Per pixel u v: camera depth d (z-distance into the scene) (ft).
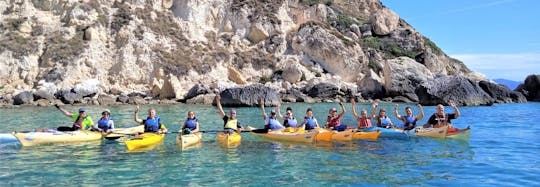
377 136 56.18
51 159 42.93
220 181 34.88
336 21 207.00
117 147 49.75
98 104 125.49
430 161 42.60
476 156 45.14
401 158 44.16
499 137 58.85
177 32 173.37
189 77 158.30
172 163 41.29
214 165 40.52
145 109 110.73
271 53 177.68
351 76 173.06
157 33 168.45
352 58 174.60
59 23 166.09
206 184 33.99
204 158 43.73
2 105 117.08
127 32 163.32
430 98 132.36
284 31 185.37
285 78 165.58
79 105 122.21
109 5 174.60
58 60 150.10
